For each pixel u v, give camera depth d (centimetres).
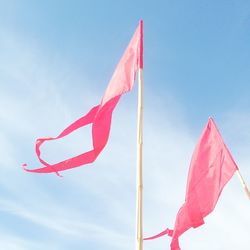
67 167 1300
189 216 1678
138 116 1238
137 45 1437
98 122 1373
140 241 1034
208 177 1747
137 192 1099
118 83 1423
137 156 1159
